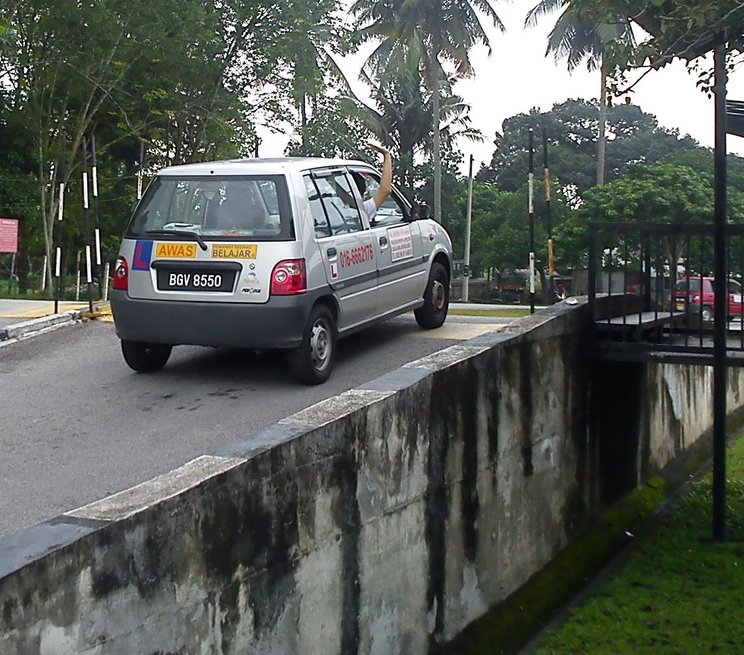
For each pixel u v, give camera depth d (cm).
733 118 1048
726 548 1036
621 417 1173
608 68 896
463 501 793
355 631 643
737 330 1105
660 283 1062
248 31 3061
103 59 2755
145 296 916
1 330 1190
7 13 2600
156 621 465
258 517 543
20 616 390
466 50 3797
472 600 808
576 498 1033
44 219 2820
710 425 1648
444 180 4691
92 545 426
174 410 866
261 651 546
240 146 3158
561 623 869
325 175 960
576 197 4978
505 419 867
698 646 800
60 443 784
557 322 977
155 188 945
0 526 613
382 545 675
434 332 1140
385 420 675
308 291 886
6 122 2820
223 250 888
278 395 897
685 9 824
